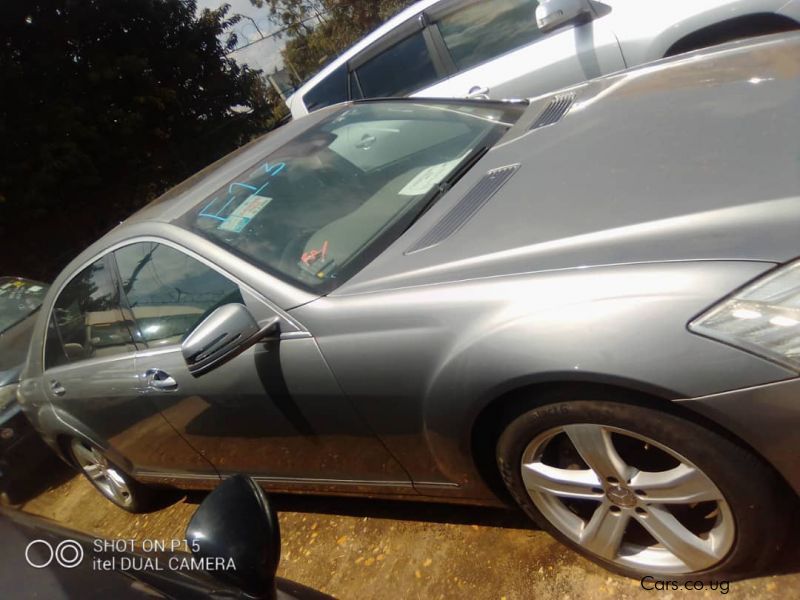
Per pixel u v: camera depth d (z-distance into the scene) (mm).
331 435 2498
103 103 13898
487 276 2027
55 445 4148
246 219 2803
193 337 2314
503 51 5273
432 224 2471
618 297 1753
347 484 2709
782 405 1584
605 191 2129
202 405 2793
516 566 2346
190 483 3467
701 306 1656
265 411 2592
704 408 1646
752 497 1714
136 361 3047
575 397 1845
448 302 2043
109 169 13914
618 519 2020
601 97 2969
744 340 1605
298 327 2367
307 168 3082
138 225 3053
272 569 1536
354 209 2779
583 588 2162
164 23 15586
